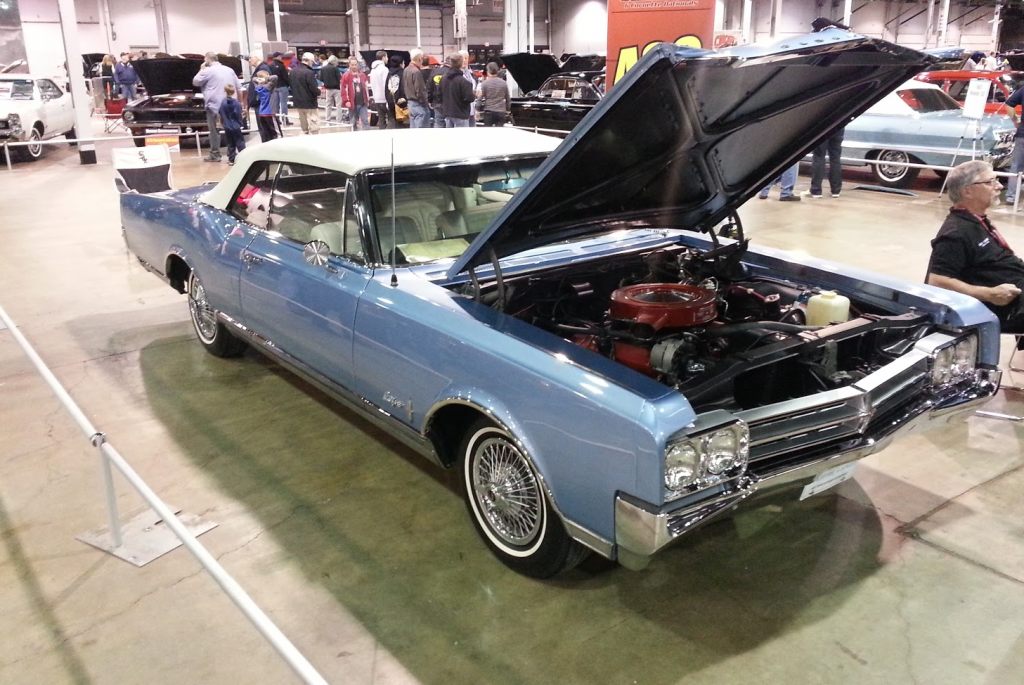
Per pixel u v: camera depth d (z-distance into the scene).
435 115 13.95
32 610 2.71
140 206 5.12
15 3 17.77
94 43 31.38
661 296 2.91
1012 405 4.26
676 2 10.25
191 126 15.16
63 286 6.46
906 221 8.68
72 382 4.59
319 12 36.69
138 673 2.42
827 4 35.97
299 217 3.75
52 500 3.39
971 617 2.61
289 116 21.52
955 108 11.18
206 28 33.19
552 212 2.82
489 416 2.65
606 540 2.37
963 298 3.07
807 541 3.05
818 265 3.54
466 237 3.56
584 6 38.25
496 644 2.52
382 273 3.20
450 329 2.79
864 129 10.92
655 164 2.84
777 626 2.59
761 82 2.52
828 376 2.71
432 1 38.41
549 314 3.25
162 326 5.55
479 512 2.98
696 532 3.13
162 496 3.40
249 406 4.28
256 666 2.44
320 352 3.53
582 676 2.38
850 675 2.36
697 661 2.43
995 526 3.13
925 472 3.57
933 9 35.12
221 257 4.20
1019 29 39.22
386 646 2.51
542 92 14.84
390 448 3.83
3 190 10.87
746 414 2.34
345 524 3.20
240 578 2.86
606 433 2.27
